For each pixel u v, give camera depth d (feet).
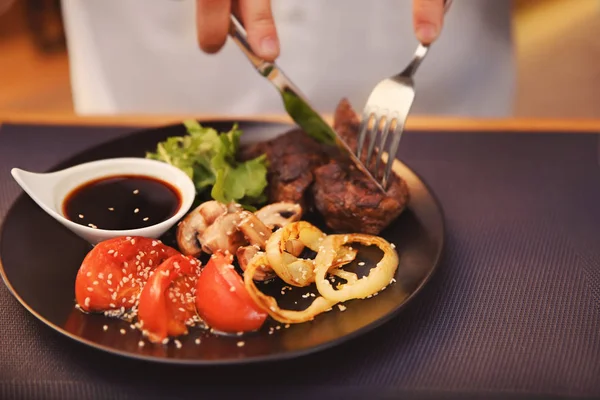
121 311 1.53
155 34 2.72
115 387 1.44
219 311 1.47
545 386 1.45
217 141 1.92
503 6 2.69
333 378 1.46
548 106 4.04
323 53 2.70
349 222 1.78
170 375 1.46
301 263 1.62
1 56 4.48
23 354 1.50
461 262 1.77
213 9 1.80
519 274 1.73
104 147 2.00
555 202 1.98
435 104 2.84
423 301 1.65
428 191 1.86
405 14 2.62
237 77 2.77
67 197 1.76
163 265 1.51
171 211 1.76
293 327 1.50
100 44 2.77
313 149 1.91
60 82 4.24
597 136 2.26
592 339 1.56
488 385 1.45
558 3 5.05
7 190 1.97
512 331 1.58
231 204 1.74
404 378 1.46
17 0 4.56
